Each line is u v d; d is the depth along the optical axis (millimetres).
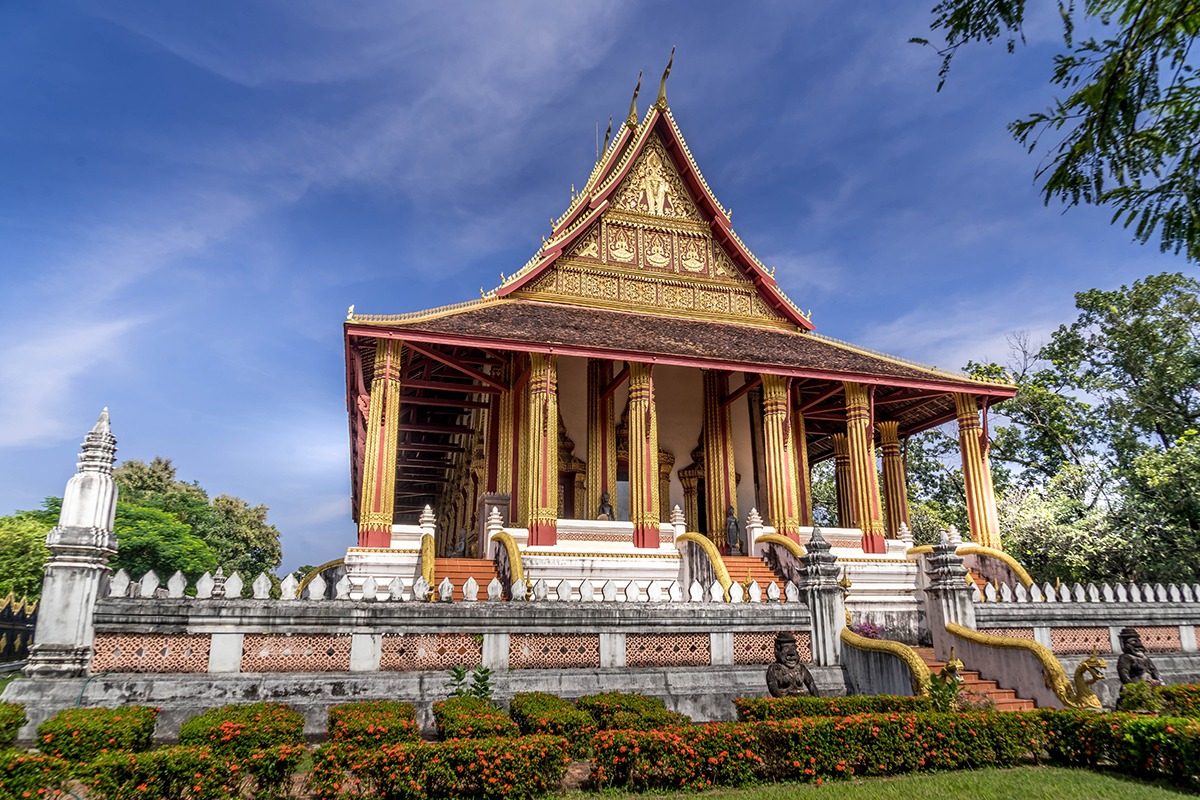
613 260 29266
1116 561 27219
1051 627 16953
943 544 16141
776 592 14781
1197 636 18172
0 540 34094
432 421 37500
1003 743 10570
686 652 13477
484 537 24938
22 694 10250
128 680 10633
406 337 21562
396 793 7953
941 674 12375
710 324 29125
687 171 30500
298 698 11078
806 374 24969
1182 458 26062
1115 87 7668
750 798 8594
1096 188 8203
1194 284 36656
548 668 12617
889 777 9750
